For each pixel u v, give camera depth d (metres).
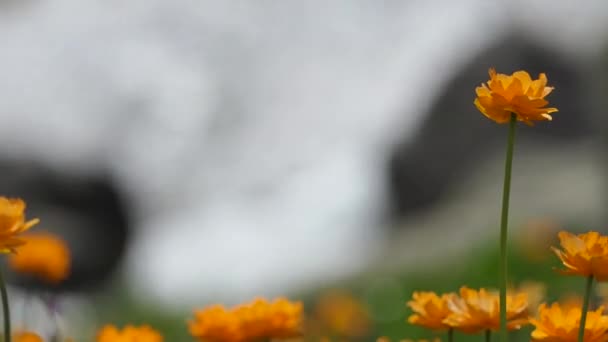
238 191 14.07
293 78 15.03
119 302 11.99
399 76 14.27
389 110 13.93
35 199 13.20
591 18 13.12
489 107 2.11
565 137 12.85
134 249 13.46
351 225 13.00
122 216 13.48
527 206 11.15
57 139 13.57
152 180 13.85
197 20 15.51
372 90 14.62
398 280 10.16
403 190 12.94
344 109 14.52
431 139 12.88
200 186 14.10
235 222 13.51
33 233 12.69
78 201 13.34
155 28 15.44
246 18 15.58
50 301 3.99
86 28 15.32
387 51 14.95
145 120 14.38
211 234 13.41
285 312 2.70
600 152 9.73
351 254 12.28
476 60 13.08
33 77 14.52
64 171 13.25
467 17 13.98
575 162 12.07
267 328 2.67
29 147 13.40
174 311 11.58
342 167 13.85
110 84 14.65
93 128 13.94
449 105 12.94
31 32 15.43
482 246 9.87
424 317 2.41
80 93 14.47
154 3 15.67
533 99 2.04
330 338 7.29
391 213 12.94
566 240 2.08
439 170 12.76
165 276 12.76
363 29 15.31
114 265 13.13
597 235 2.11
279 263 12.60
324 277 11.72
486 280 9.14
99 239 13.13
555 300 7.59
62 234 12.83
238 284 12.39
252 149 14.40
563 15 13.27
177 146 14.23
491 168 12.52
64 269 4.07
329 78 14.95
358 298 10.11
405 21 15.20
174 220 13.72
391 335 8.58
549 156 12.40
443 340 6.85
